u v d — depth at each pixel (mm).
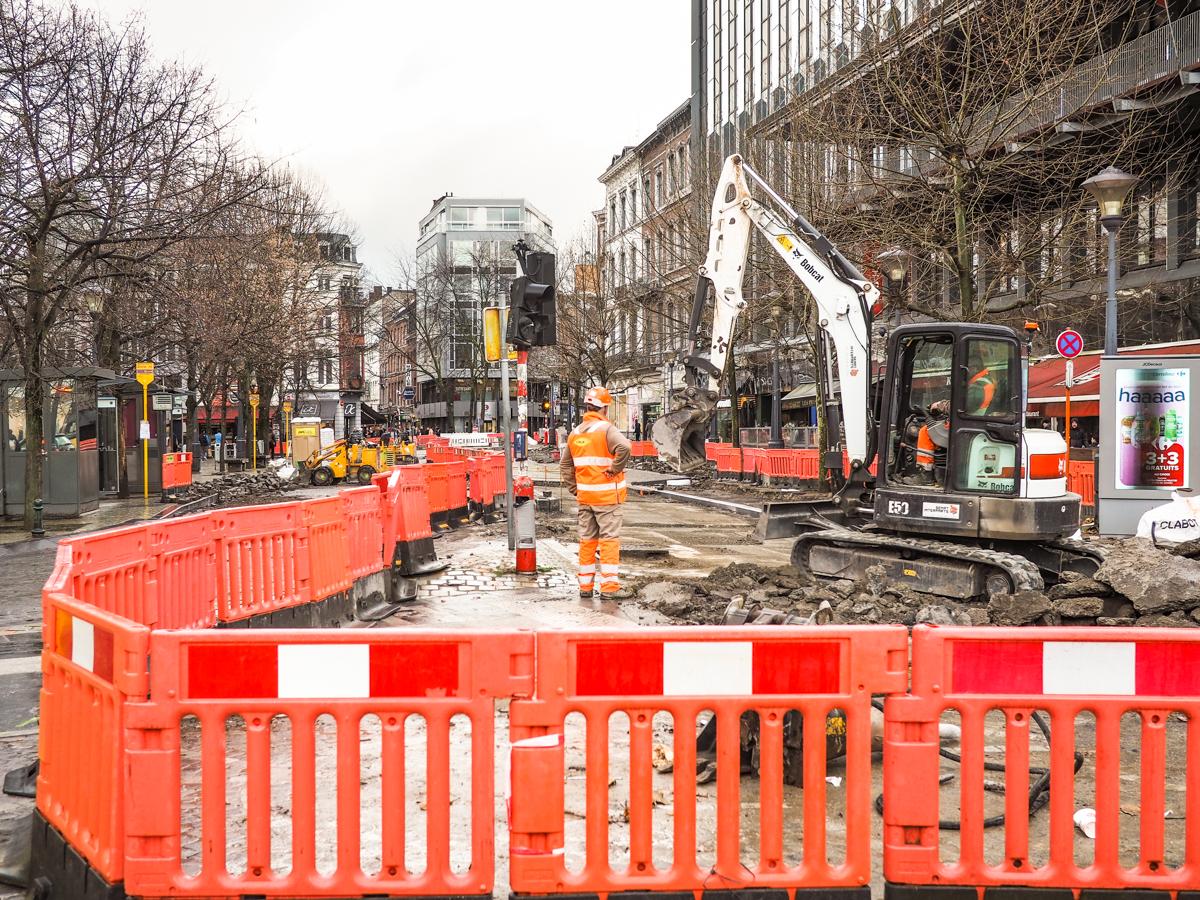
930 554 11297
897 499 11617
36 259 18688
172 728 3502
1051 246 19672
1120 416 13789
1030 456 10859
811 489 27453
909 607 10039
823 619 6035
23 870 4250
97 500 23719
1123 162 21938
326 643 3529
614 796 5023
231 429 74500
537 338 13922
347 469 36219
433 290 74188
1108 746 3568
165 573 6680
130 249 22297
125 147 19297
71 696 4020
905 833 3561
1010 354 11055
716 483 32281
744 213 13438
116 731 3541
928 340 11523
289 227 36188
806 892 3578
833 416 13211
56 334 27391
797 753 5227
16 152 18375
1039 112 18891
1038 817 4871
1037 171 20391
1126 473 13789
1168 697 3564
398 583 11016
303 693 3535
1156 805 3580
